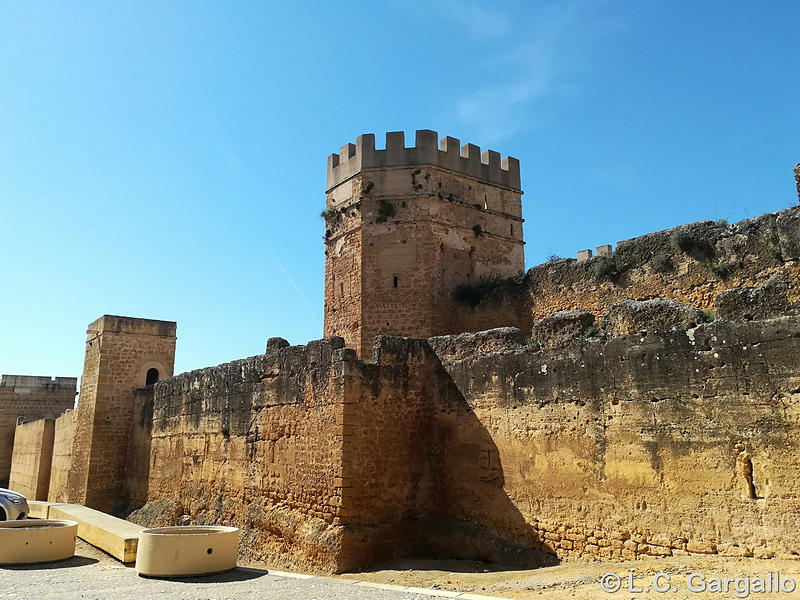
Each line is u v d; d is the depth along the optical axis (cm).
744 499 1200
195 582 1330
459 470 1761
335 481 1709
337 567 1625
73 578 1374
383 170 2705
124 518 2928
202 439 2542
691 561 1205
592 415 1463
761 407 1202
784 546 1138
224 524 2255
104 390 3225
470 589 1305
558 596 1118
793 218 1340
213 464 2433
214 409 2483
